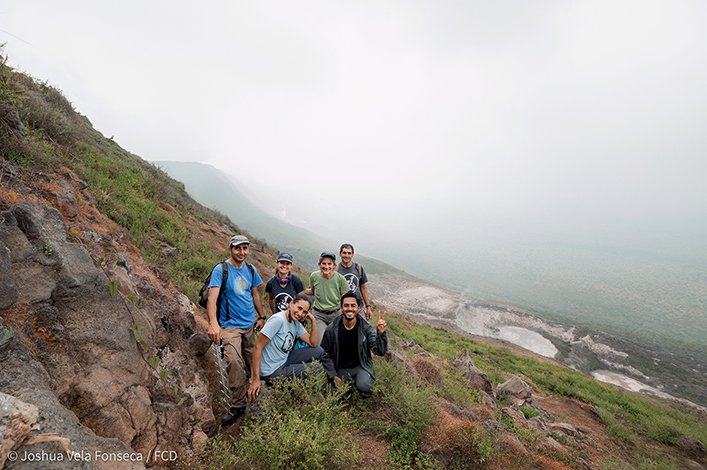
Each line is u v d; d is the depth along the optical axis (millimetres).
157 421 2951
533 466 4598
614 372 42188
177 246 9484
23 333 2424
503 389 10852
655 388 37500
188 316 4496
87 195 7070
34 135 7250
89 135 15109
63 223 3285
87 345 2738
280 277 5793
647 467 8195
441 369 8664
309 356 4543
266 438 3141
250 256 16766
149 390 3115
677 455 10930
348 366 4719
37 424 1874
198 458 3123
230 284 4246
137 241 7590
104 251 4242
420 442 4004
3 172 4094
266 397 3963
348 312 4473
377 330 4754
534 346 50031
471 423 4570
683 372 43031
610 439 10391
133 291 3777
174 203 15742
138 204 10102
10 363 2154
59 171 6582
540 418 9336
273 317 4156
